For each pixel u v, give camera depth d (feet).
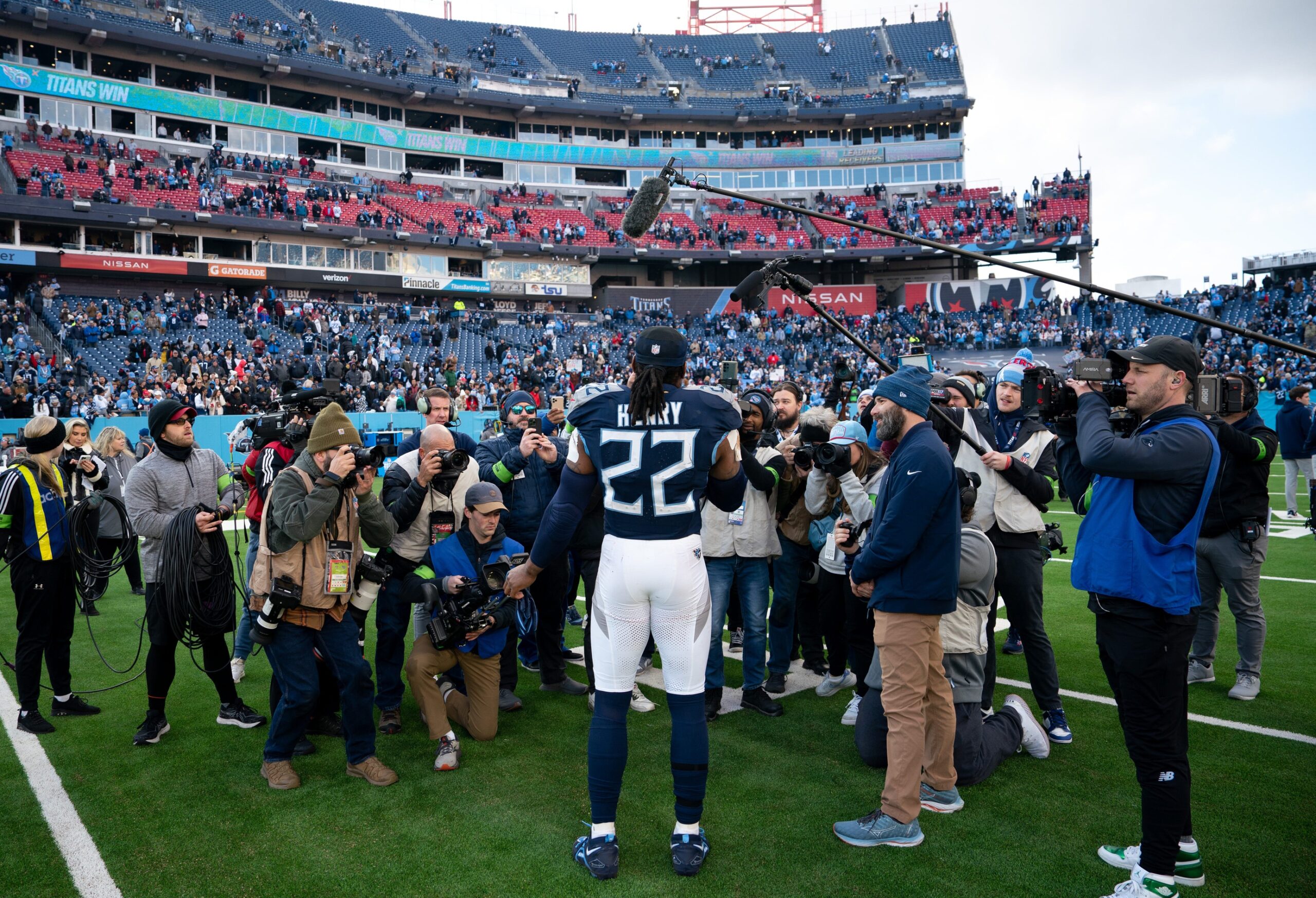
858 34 172.14
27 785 12.14
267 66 122.01
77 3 111.75
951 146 150.51
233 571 15.16
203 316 92.99
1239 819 10.67
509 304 133.18
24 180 95.04
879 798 11.46
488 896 9.16
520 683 17.16
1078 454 10.38
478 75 144.25
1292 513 36.14
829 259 138.62
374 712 15.38
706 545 14.57
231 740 13.94
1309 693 15.33
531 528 16.33
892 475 10.28
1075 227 135.54
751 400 15.34
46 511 14.40
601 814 9.78
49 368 75.00
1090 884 9.27
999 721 12.42
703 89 158.71
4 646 19.47
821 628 16.10
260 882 9.51
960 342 119.03
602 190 147.84
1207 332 108.68
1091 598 9.48
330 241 116.88
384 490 14.78
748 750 13.19
